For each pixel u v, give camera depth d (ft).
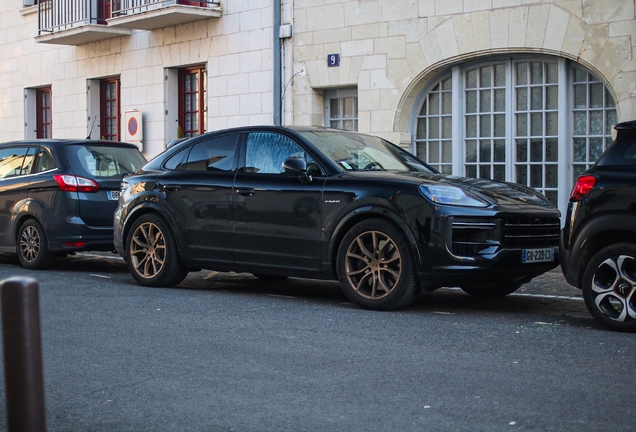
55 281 32.42
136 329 22.15
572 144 40.27
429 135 45.65
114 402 15.47
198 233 29.14
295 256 26.68
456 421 14.01
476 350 19.35
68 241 35.88
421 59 44.45
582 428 13.58
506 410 14.58
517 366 17.79
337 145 27.81
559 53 39.42
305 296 28.71
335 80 48.21
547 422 13.91
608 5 37.65
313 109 49.70
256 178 27.84
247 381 16.74
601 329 22.04
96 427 14.06
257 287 31.42
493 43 41.55
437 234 23.73
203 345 20.08
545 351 19.25
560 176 40.50
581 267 22.33
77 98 66.28
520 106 41.93
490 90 42.98
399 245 24.40
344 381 16.65
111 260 42.47
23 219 37.65
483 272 23.66
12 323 8.62
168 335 21.31
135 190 31.14
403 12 45.01
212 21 54.60
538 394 15.58
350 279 25.40
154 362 18.45
